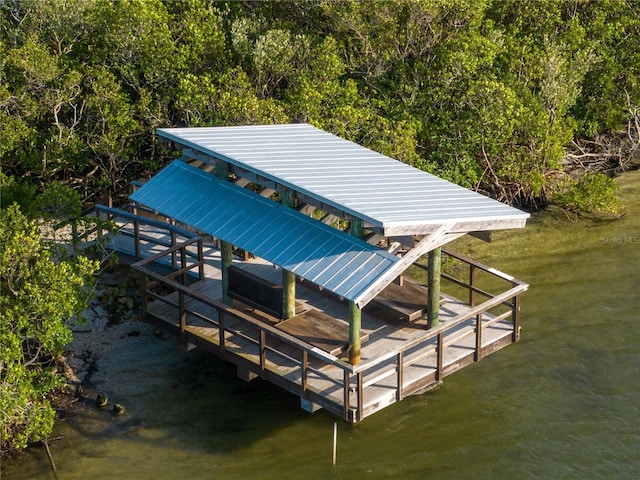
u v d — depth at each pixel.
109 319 27.66
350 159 24.23
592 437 23.98
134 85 34.75
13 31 35.34
